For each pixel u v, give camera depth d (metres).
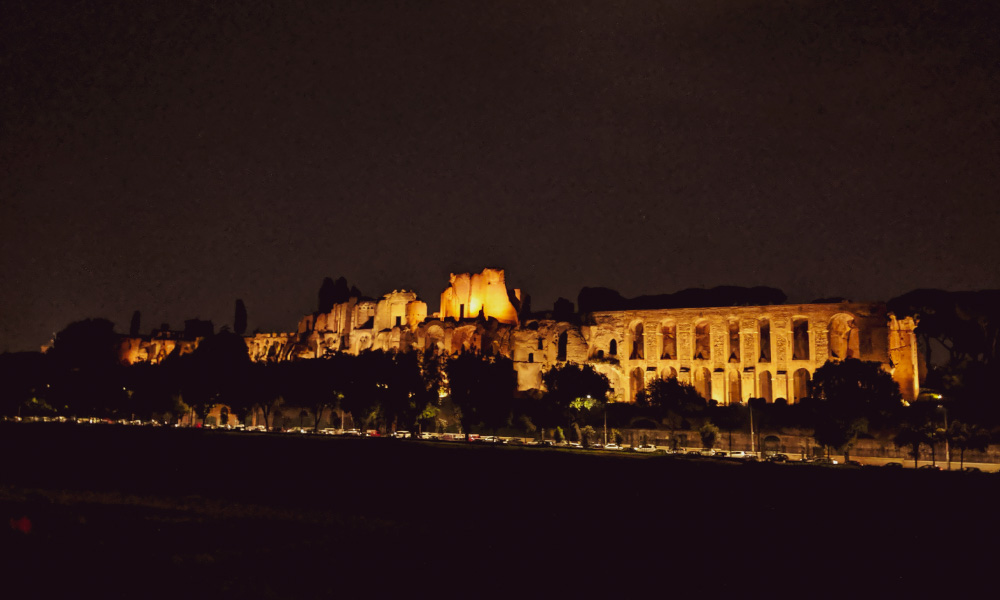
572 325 148.12
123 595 43.75
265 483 82.12
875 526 60.66
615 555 55.16
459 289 168.12
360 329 175.75
